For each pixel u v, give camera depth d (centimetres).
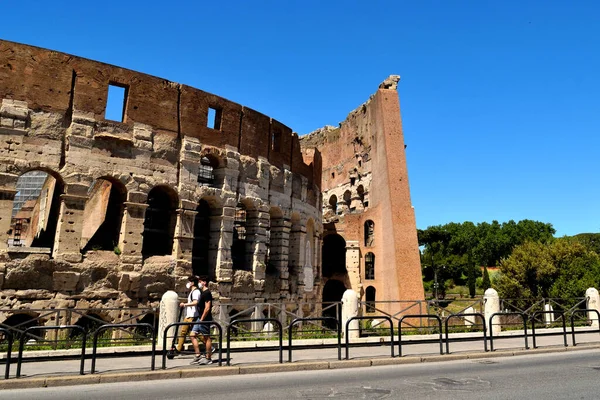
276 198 4522
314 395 1399
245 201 4184
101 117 3359
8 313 2847
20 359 1566
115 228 3747
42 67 3191
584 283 5888
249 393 1427
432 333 2967
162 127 3644
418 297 5400
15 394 1418
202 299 2033
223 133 4025
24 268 2950
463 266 12281
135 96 3534
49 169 3128
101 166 3309
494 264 15788
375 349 2394
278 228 4597
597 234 14738
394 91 6269
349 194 7531
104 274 3231
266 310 4234
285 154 4769
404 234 5628
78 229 3177
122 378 1620
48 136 3145
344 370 1855
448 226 16000
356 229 6750
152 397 1376
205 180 4281
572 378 1659
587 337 2878
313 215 5347
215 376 1719
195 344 1947
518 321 3734
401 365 1978
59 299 3036
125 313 3241
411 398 1360
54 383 1539
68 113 3250
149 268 3391
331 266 7056
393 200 5756
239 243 4944
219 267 3816
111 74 3450
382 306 5938
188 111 3803
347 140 7650
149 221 3866
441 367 1919
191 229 3672
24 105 3092
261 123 4419
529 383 1573
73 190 3166
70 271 3088
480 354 2184
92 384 1568
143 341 2548
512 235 15750
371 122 6750
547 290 6538
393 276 5594
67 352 2039
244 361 1966
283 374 1761
